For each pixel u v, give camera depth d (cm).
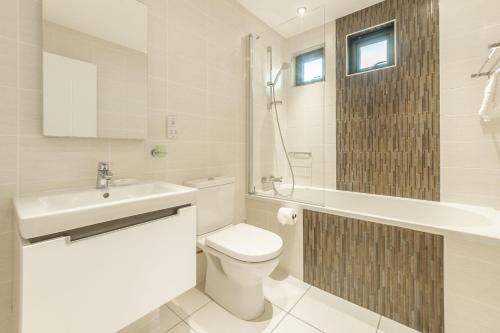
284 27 219
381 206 196
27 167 97
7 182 92
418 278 128
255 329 130
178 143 156
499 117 152
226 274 144
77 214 72
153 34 141
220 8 185
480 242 109
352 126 214
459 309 116
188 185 158
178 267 103
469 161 163
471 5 160
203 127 174
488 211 150
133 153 132
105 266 79
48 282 67
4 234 92
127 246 85
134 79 130
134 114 130
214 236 146
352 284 153
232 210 182
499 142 153
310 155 220
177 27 154
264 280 178
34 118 99
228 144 196
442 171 173
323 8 202
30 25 97
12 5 93
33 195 95
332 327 132
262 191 217
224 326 132
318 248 169
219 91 186
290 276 184
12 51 93
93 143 117
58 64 104
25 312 63
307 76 221
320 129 215
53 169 104
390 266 138
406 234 132
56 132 103
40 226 66
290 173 221
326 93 228
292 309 147
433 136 176
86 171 114
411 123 184
